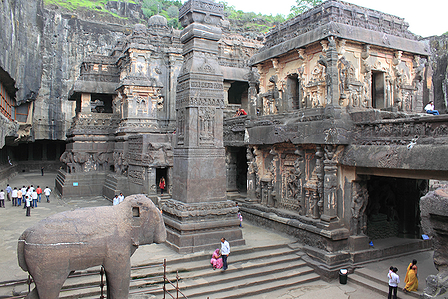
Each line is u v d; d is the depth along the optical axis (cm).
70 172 2880
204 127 1365
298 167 1550
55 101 4338
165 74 2930
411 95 1694
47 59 4212
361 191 1354
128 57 2777
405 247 1482
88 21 4572
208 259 1248
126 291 698
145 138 2227
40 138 4250
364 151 1252
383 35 1512
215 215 1334
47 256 619
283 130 1562
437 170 1029
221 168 1391
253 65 1928
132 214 729
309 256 1372
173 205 1361
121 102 2783
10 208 2278
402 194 1605
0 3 2034
